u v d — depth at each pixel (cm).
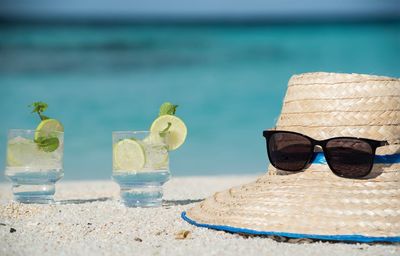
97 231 145
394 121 142
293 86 147
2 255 132
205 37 816
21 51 678
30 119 364
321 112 143
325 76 144
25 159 163
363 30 903
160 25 1005
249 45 732
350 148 139
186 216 151
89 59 634
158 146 162
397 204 136
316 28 946
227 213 143
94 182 211
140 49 705
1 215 154
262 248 133
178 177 238
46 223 149
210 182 208
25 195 164
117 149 162
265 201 140
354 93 142
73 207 161
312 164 142
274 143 144
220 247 134
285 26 992
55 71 565
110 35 825
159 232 144
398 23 1033
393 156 141
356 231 133
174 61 621
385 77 143
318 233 134
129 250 134
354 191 138
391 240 132
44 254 133
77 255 132
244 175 237
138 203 162
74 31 871
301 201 138
